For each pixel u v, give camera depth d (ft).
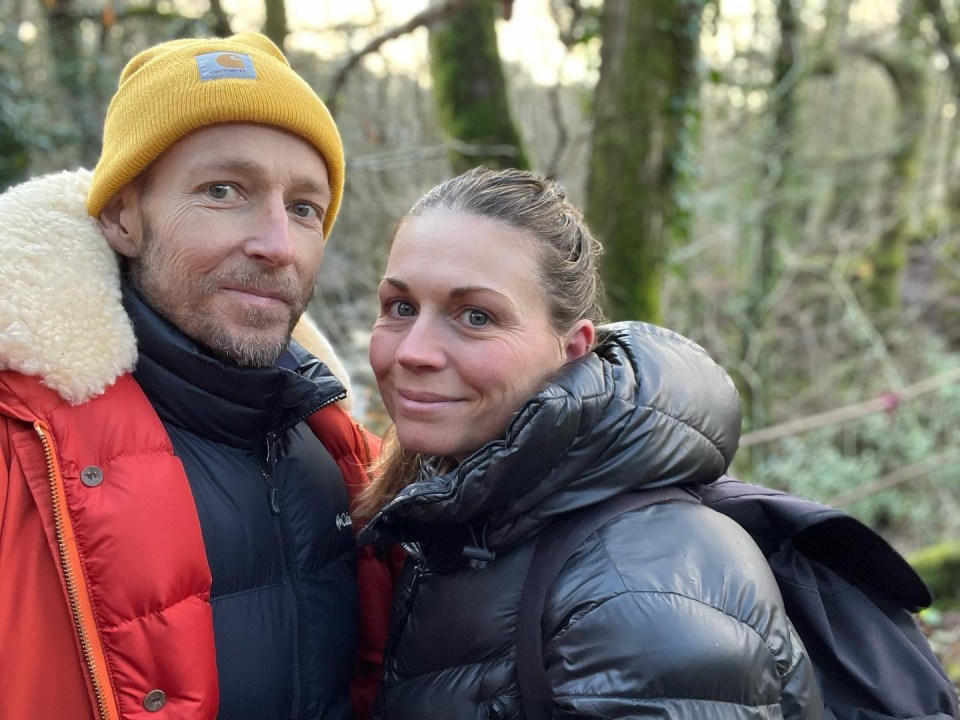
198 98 2.27
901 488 12.47
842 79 20.88
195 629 2.15
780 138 13.20
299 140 2.43
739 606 2.01
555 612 2.05
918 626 2.62
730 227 13.20
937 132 20.07
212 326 2.35
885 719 2.34
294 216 2.48
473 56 7.86
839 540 2.52
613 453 2.18
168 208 2.33
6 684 2.03
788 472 12.46
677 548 2.07
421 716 2.25
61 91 11.23
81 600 2.07
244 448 2.48
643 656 1.91
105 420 2.20
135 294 2.39
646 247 7.39
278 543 2.47
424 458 2.61
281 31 8.22
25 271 2.17
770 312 14.14
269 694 2.36
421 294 2.25
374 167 7.93
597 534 2.12
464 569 2.29
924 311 17.13
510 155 7.90
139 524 2.12
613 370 2.25
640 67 7.22
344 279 9.74
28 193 2.33
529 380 2.28
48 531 2.09
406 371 2.29
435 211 2.30
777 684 2.01
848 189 18.07
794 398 14.76
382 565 2.84
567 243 2.34
